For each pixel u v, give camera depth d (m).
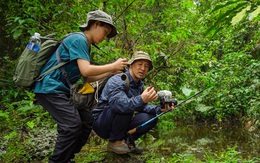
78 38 2.07
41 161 2.65
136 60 2.62
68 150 2.17
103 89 2.76
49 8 4.32
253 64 4.58
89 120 2.34
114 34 2.33
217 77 4.73
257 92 4.26
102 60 3.90
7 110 4.27
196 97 4.63
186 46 4.54
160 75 4.57
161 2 4.75
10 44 5.80
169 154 2.87
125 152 2.71
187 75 4.84
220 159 2.59
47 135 3.18
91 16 2.15
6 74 5.40
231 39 5.62
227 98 4.40
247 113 4.17
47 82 2.08
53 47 2.14
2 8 4.97
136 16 4.27
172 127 4.12
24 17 4.36
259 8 1.53
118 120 2.56
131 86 2.68
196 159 2.68
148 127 2.82
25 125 3.56
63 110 2.09
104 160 2.68
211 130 4.02
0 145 2.96
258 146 3.12
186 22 4.51
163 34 4.02
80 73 2.16
